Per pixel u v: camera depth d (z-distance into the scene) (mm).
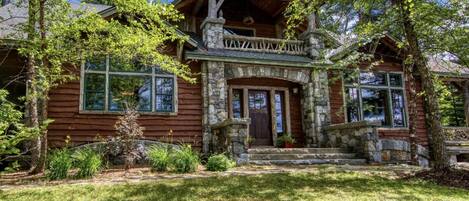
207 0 13414
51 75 8109
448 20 9031
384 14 9633
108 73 10844
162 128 11102
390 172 8188
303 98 13516
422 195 5805
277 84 13828
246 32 15109
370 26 9703
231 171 8250
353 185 6504
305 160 10344
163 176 7414
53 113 10125
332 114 13453
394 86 14594
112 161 9734
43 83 7391
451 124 24484
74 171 7887
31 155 8344
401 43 10211
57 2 8188
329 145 12547
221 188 6039
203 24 12664
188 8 14172
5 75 10328
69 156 7762
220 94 11562
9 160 8930
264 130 13477
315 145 12672
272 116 13562
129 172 8078
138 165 9703
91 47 8406
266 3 14688
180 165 8141
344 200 5352
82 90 10508
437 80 11672
